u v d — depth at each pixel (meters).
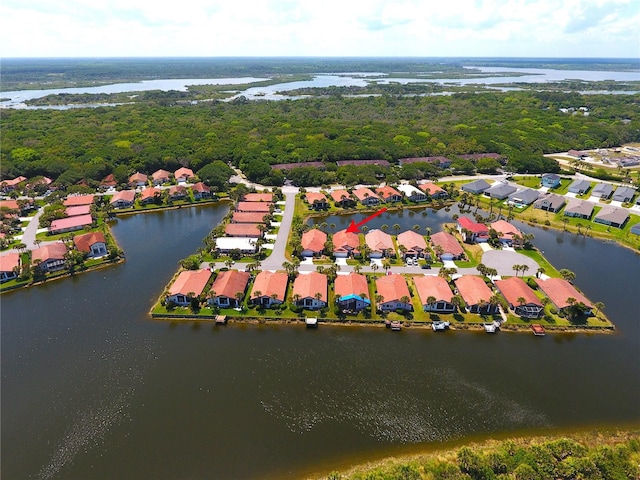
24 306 83.81
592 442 55.06
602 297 88.19
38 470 51.09
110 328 77.06
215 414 58.75
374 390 63.19
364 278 90.75
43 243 109.75
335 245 104.88
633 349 72.88
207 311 80.88
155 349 71.56
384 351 71.50
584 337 75.62
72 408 59.66
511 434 56.25
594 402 61.56
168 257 104.62
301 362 68.81
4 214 123.50
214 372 66.50
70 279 93.94
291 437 55.44
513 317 79.62
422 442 54.97
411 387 63.84
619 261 104.38
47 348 71.62
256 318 79.06
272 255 103.31
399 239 109.56
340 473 50.50
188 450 53.44
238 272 90.81
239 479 49.97
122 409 59.53
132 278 94.44
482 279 89.56
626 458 49.88
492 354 71.19
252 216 123.25
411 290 88.25
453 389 63.59
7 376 65.31
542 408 60.41
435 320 78.62
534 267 99.12
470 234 112.31
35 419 57.91
